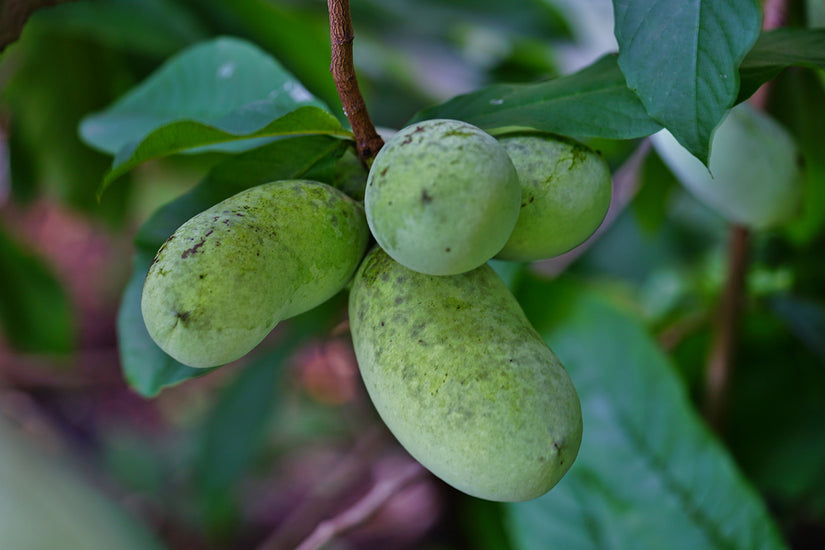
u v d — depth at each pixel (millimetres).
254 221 513
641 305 1150
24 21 653
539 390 500
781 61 552
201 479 1122
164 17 997
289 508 1748
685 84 522
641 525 722
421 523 1543
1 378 1429
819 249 856
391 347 516
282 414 1850
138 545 542
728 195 669
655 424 733
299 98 663
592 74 571
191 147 572
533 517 755
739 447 938
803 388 942
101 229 1430
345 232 534
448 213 486
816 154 776
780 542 688
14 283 1301
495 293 530
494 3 1180
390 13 1177
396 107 1182
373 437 1223
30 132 1258
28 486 524
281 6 997
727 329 821
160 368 607
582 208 533
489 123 556
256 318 505
